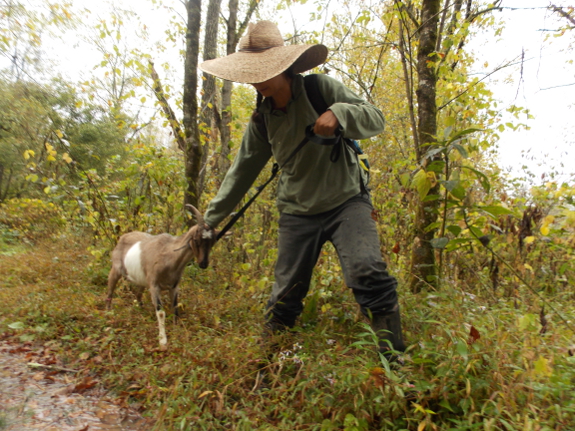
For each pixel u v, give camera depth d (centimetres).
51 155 562
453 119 318
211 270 542
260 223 586
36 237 976
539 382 234
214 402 267
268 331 310
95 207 599
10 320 427
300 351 300
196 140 566
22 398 289
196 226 395
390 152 678
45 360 355
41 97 1330
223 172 686
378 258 275
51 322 423
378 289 272
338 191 291
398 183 453
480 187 469
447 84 448
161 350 355
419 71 426
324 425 226
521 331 266
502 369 236
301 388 262
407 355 256
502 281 419
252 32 290
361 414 231
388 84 757
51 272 610
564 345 261
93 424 265
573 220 298
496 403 218
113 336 381
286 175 308
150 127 746
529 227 361
